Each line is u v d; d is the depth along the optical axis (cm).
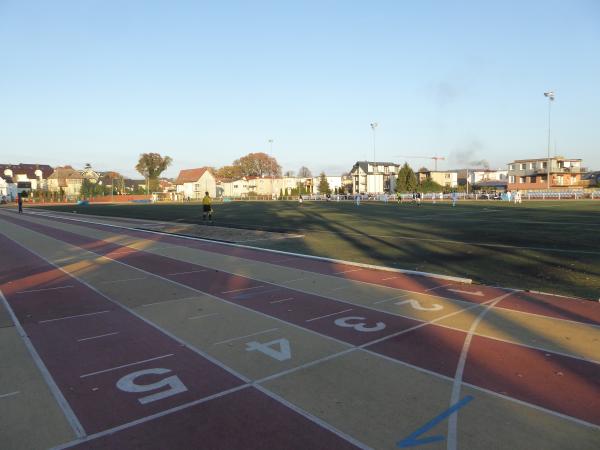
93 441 428
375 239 2094
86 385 550
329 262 1455
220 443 421
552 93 6856
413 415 471
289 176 16200
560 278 1157
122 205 8256
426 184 9912
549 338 701
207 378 568
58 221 3691
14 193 11844
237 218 3744
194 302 955
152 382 557
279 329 764
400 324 786
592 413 471
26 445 422
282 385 546
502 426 448
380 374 576
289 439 427
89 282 1177
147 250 1792
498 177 12925
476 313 846
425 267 1354
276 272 1291
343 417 468
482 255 1554
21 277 1259
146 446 418
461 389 530
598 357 622
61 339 724
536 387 533
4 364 620
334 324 789
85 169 14150
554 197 7025
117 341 711
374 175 11469
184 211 5219
